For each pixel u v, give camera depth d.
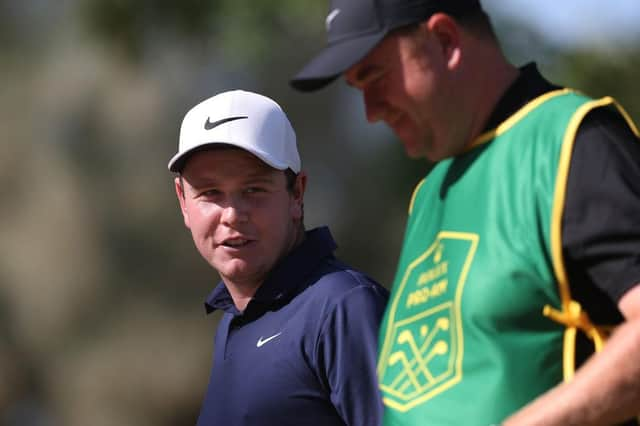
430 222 10.20
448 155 10.05
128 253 87.88
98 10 46.62
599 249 8.83
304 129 81.00
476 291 9.33
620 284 8.73
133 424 86.50
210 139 11.91
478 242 9.47
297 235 12.48
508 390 9.16
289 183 12.31
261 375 11.82
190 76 76.81
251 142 11.92
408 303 10.05
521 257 9.20
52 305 88.38
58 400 87.88
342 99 81.38
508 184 9.43
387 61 9.79
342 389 11.39
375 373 11.38
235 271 12.12
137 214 88.06
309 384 11.62
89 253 88.50
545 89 9.85
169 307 86.94
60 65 88.25
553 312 9.15
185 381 86.19
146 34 46.97
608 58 43.56
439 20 9.69
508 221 9.34
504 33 45.56
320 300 11.77
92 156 88.62
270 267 12.15
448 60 9.75
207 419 12.32
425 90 9.71
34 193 90.19
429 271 9.92
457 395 9.37
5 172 90.38
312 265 12.11
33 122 90.00
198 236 12.30
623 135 9.17
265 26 46.50
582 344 9.18
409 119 9.93
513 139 9.58
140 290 87.69
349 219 80.81
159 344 86.06
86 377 87.12
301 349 11.68
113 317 87.81
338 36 9.91
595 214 8.90
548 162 9.22
